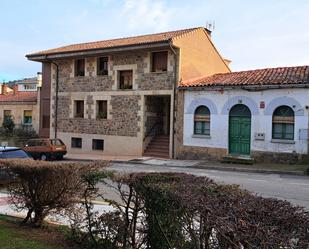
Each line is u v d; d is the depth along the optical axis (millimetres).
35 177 6699
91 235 5676
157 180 4891
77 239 5949
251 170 18656
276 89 20500
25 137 32812
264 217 3195
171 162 22500
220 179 15484
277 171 18031
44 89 32375
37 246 5797
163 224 4348
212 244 3438
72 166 6301
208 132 23219
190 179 4957
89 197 6016
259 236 2930
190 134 23766
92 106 28688
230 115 22250
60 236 6336
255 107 21234
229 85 22000
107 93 27812
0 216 7812
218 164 20938
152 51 25547
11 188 7102
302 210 3363
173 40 23953
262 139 20938
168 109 27547
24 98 35750
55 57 29578
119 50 25953
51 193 6617
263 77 22031
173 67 24656
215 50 29016
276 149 20531
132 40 27844
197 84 23562
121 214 5312
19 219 7543
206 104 23156
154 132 26953
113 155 27156
